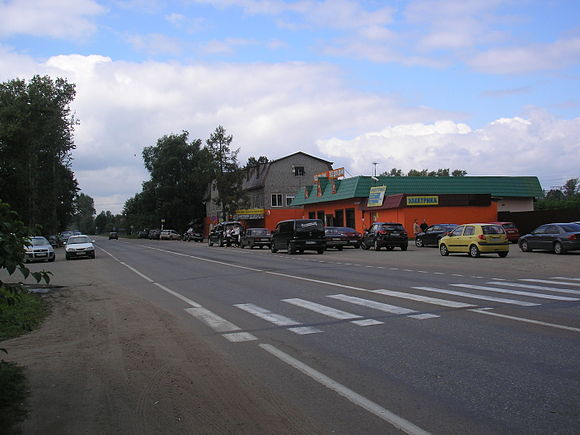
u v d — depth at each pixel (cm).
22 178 3941
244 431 414
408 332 747
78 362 648
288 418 438
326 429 412
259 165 6906
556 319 812
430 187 4244
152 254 3359
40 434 417
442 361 593
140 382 556
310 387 518
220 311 1000
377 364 591
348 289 1248
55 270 2214
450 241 2428
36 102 4106
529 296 1058
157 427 428
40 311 1070
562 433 389
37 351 713
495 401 460
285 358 632
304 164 6594
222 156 6219
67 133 5619
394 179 4225
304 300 1095
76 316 1012
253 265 2123
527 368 556
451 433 396
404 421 422
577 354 606
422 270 1716
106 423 439
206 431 417
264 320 888
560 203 6009
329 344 695
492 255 2369
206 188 8538
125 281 1678
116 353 691
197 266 2189
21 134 3916
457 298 1050
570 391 480
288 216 6191
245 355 655
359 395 488
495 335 711
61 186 6338
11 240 477
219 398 495
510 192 4444
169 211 8356
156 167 8488
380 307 969
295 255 2789
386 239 2964
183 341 750
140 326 882
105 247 4916
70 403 491
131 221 11625
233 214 6228
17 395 517
